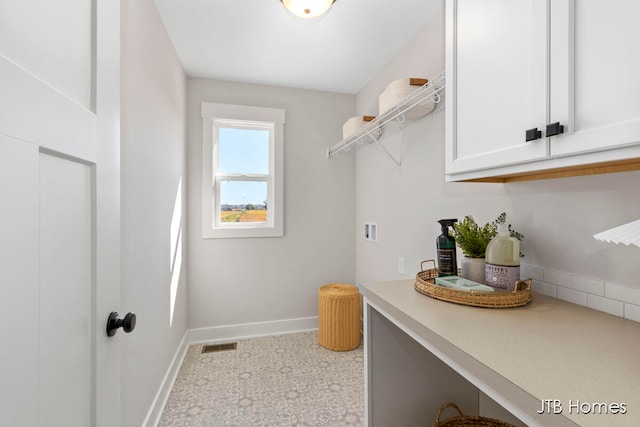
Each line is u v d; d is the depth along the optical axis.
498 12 0.91
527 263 1.18
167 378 1.85
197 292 2.60
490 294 0.99
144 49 1.47
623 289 0.89
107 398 0.82
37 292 0.56
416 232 1.94
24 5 0.52
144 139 1.46
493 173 0.96
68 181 0.66
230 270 2.68
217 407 1.72
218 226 2.73
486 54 0.96
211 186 2.63
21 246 0.52
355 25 1.87
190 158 2.58
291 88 2.82
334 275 2.94
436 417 1.24
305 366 2.17
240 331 2.70
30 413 0.54
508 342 0.74
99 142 0.78
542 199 1.12
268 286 2.78
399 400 1.24
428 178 1.82
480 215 1.43
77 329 0.70
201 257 2.61
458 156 1.10
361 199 2.82
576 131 0.70
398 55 2.18
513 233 1.18
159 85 1.73
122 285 1.20
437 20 1.76
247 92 2.71
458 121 1.09
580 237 1.00
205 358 2.30
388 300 1.07
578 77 0.70
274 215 2.77
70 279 0.67
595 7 0.67
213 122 2.64
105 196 0.82
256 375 2.05
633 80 0.60
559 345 0.72
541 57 0.77
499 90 0.91
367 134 2.16
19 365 0.52
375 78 2.55
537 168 0.81
